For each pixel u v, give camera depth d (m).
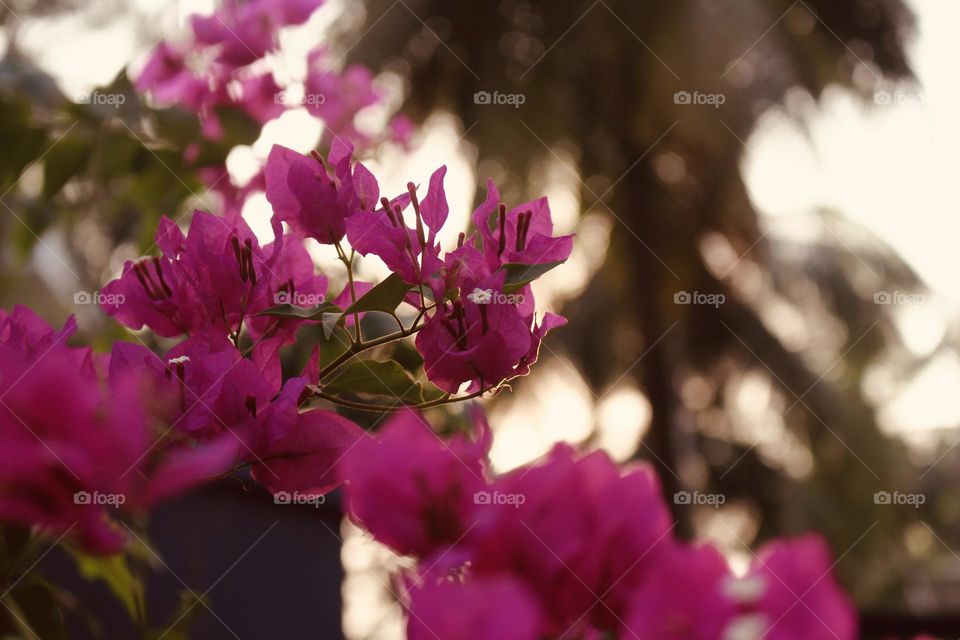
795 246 4.34
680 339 3.84
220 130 1.11
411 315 0.96
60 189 1.05
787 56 3.63
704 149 3.64
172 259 0.78
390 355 0.94
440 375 0.76
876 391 4.55
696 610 0.62
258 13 1.17
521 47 3.58
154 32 1.22
